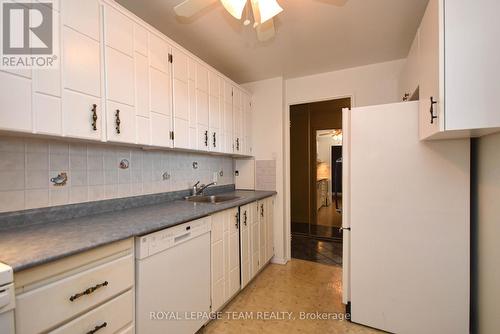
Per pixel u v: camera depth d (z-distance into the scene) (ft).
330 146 17.26
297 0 5.27
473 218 5.16
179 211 5.43
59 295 2.90
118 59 4.52
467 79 3.59
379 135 5.59
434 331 5.17
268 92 10.03
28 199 4.12
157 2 5.25
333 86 9.27
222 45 7.22
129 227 3.98
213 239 5.88
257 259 8.27
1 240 3.27
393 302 5.51
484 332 4.68
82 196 4.91
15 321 2.52
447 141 5.01
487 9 3.48
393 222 5.48
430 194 5.16
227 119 8.30
